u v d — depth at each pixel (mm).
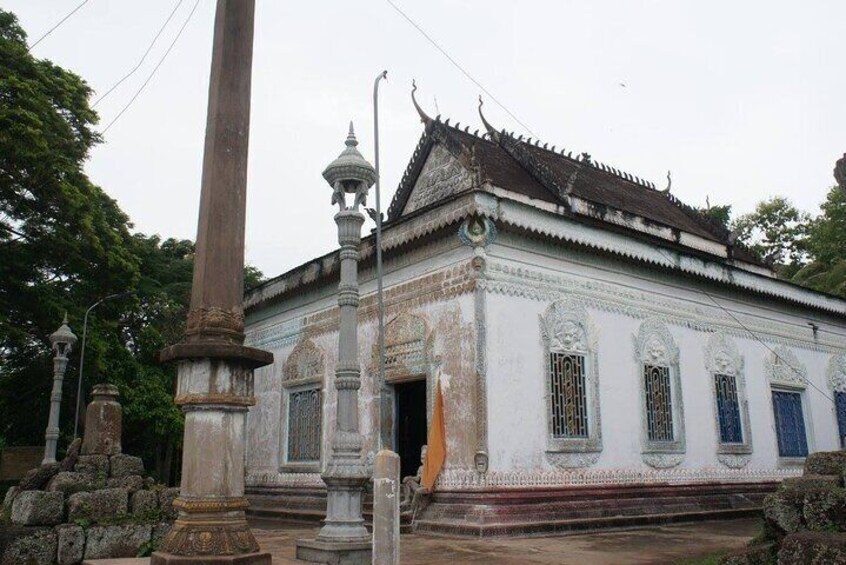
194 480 5816
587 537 12094
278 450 18438
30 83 20578
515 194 14961
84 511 7770
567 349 14453
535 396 13617
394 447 15000
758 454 17922
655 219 19312
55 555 7352
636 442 15102
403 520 12852
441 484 13227
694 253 17250
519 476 12922
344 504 8062
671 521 14492
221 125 6512
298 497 17250
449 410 13453
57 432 15391
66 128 21531
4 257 20719
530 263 14266
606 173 21656
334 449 8305
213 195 6344
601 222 16344
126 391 25422
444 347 13812
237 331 6191
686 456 16047
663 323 16594
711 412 17062
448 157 17766
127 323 29125
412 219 14547
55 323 21375
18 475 19734
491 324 13328
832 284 29094
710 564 8141
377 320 15789
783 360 19719
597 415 14430
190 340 6102
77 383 24516
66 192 20453
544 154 19984
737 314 18734
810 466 6660
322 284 18141
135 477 8516
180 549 5594
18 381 24734
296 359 18609
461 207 13484
